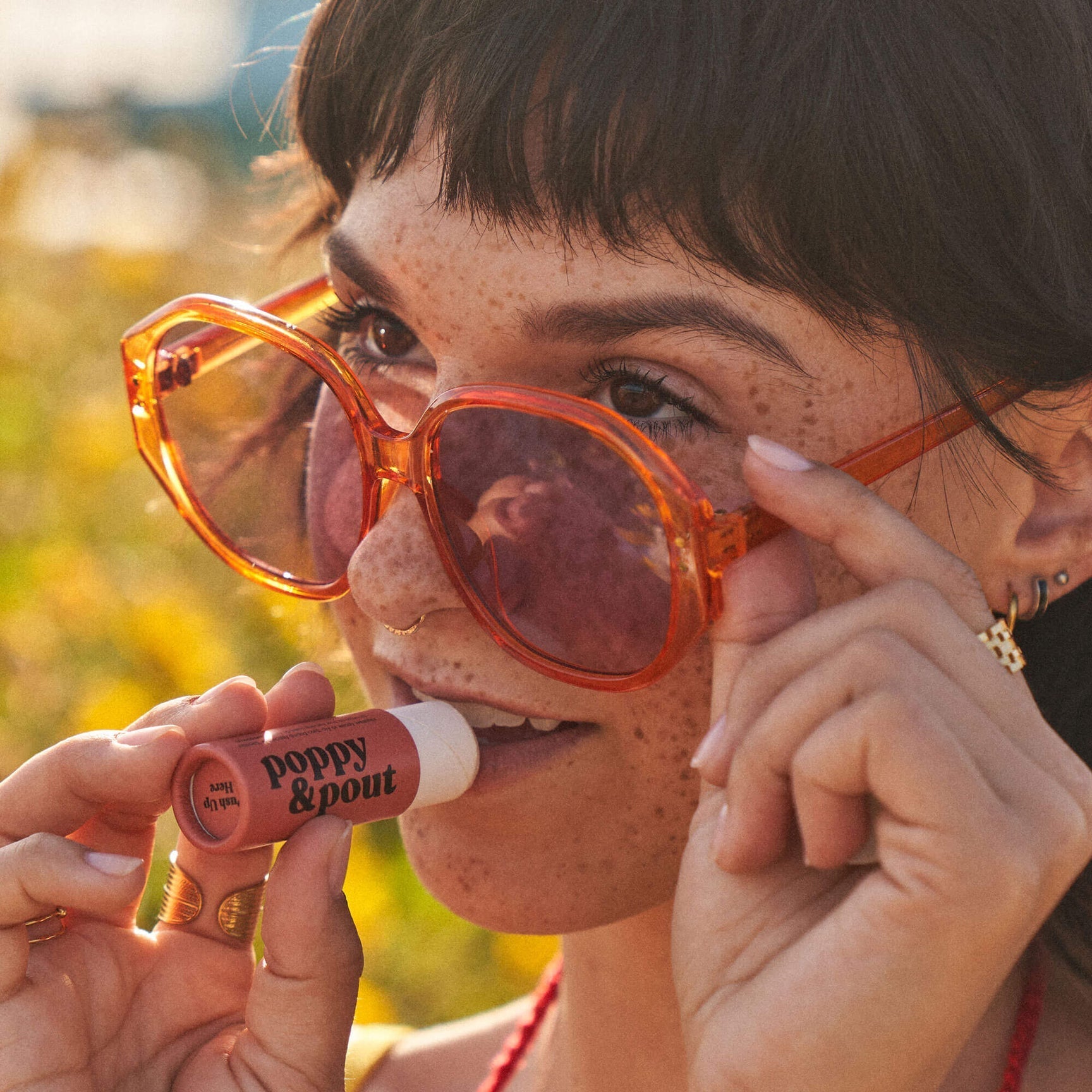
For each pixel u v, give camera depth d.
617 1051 0.62
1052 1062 0.59
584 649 0.54
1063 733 0.60
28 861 0.54
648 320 0.53
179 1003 0.57
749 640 0.52
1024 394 0.55
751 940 0.51
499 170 0.53
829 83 0.51
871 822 0.50
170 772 0.55
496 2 0.53
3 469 1.05
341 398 0.57
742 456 0.54
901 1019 0.49
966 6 0.52
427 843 0.58
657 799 0.56
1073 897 0.58
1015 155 0.53
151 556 1.08
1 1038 0.54
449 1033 0.73
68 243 1.30
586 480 0.53
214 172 1.42
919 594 0.50
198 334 0.62
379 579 0.56
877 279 0.52
